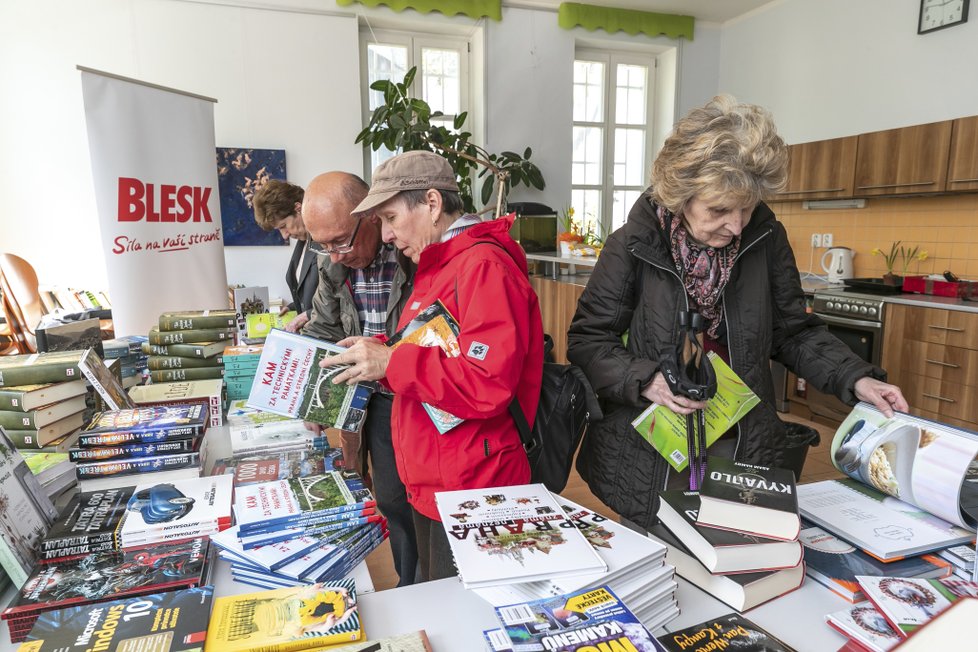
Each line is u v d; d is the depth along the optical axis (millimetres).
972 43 4027
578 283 4641
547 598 778
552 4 5742
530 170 5613
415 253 1306
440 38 5789
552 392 1308
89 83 2604
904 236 4191
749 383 1304
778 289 1378
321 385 1249
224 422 1841
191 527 1071
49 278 4836
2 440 1078
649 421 1285
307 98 5211
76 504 1141
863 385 1250
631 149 6625
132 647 758
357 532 1086
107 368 1714
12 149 4637
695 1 5668
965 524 989
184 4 4816
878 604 820
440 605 887
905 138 3740
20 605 863
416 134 4961
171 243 2943
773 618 867
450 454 1176
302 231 2771
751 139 1055
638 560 850
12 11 4488
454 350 1096
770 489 966
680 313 1284
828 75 5082
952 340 3281
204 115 3018
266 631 802
